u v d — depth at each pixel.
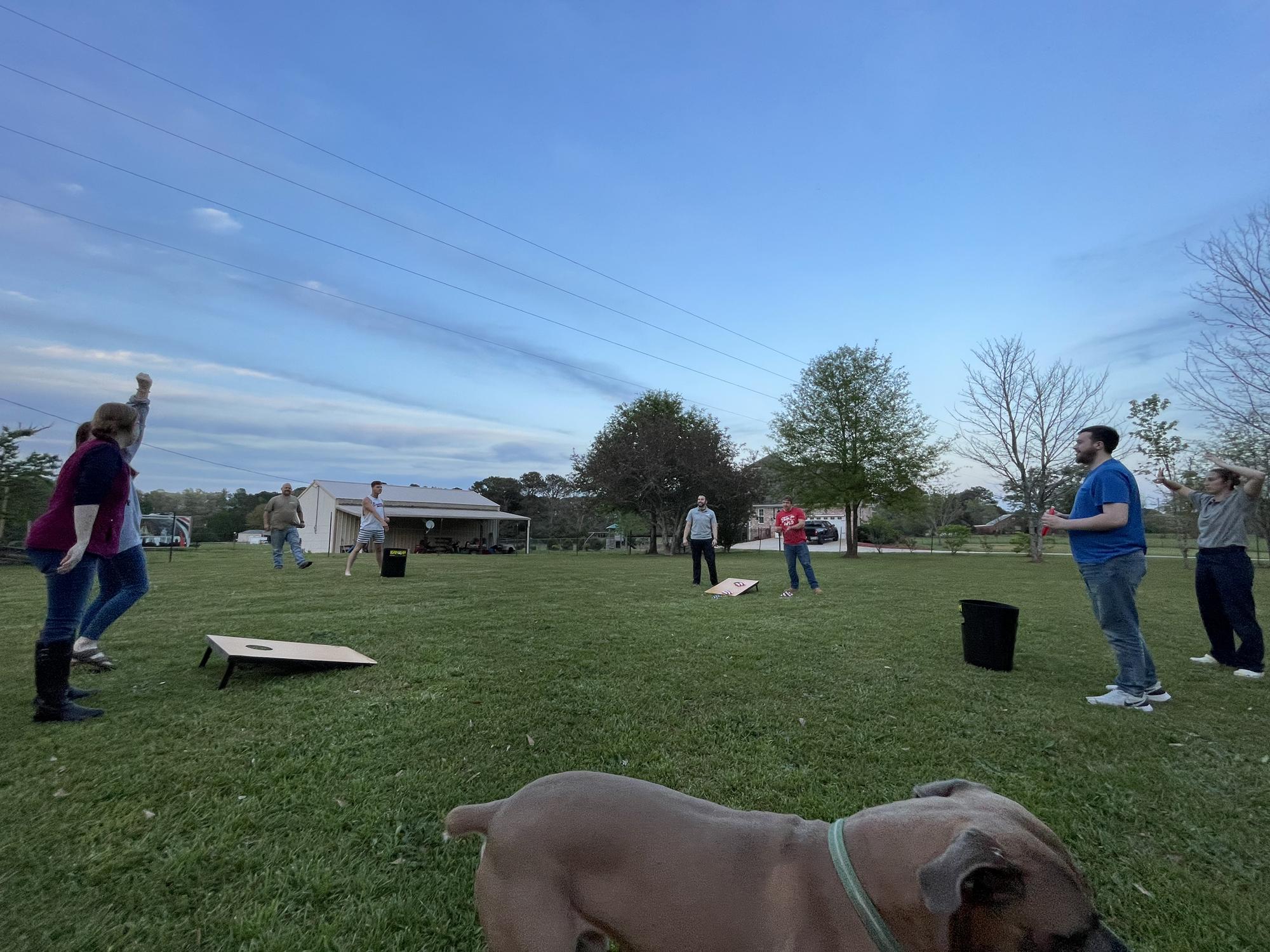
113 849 2.21
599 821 1.19
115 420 3.63
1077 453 4.42
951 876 0.92
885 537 42.84
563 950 1.13
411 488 34.94
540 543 45.28
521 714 3.66
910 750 3.22
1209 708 4.02
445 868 2.18
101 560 3.65
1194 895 2.08
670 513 29.52
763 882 1.08
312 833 2.35
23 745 3.08
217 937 1.81
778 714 3.75
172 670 4.50
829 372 26.61
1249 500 5.10
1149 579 14.47
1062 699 4.14
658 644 5.57
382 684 4.21
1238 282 13.98
